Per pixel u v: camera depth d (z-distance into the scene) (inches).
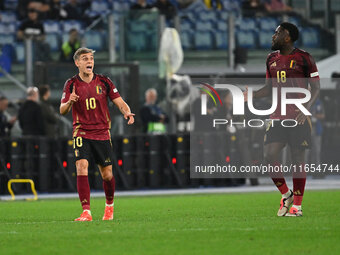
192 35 3489.2
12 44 3176.7
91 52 1326.3
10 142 2409.0
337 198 1977.1
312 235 1095.0
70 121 2810.0
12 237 1117.1
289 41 1386.6
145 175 2522.1
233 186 2605.8
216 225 1253.1
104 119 1337.4
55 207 1825.8
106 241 1050.7
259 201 1916.8
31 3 3663.9
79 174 1342.3
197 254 925.8
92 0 3814.0
